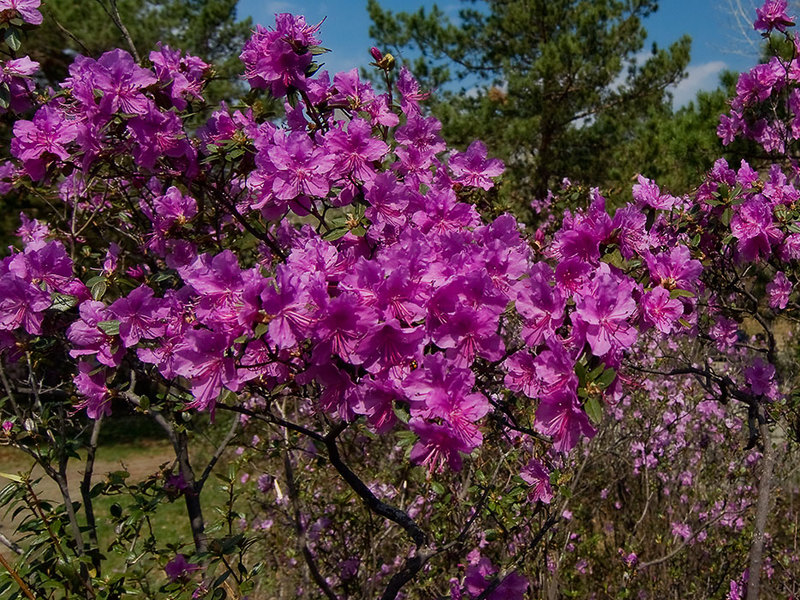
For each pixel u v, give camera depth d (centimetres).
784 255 259
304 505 362
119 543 234
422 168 199
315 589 352
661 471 450
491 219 258
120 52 170
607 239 161
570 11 1227
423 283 143
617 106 1268
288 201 170
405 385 134
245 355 149
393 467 376
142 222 258
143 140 176
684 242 260
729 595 365
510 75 1171
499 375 181
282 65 186
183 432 221
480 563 237
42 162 184
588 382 135
